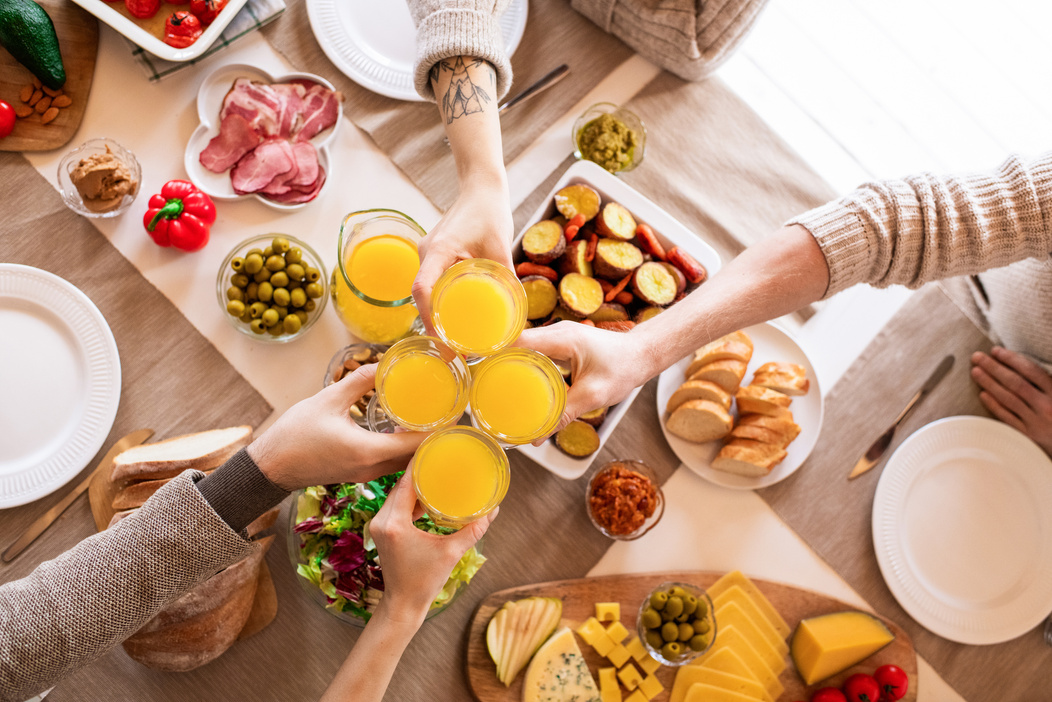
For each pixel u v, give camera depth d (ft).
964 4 7.25
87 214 5.47
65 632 3.73
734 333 5.69
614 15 6.09
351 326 5.23
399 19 6.06
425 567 3.75
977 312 6.29
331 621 5.43
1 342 5.27
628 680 5.51
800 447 5.75
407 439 3.84
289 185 5.69
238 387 5.58
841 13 7.14
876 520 5.90
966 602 5.83
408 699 5.46
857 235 4.53
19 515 5.22
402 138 5.98
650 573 5.71
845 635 5.61
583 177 5.57
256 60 5.92
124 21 5.35
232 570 4.79
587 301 5.32
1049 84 7.09
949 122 6.96
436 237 4.28
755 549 5.92
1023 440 5.91
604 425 5.25
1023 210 4.50
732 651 5.61
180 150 5.79
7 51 5.57
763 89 6.83
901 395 6.16
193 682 5.26
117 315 5.55
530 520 5.74
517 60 6.21
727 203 6.29
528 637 5.46
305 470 3.85
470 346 3.71
